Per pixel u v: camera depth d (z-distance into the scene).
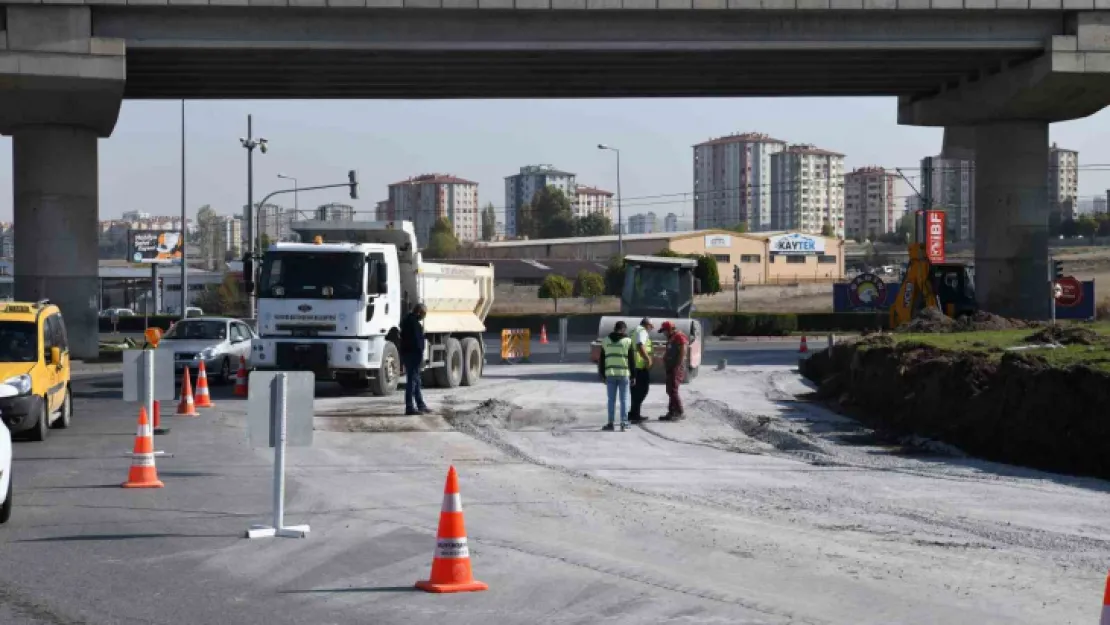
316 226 27.55
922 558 10.47
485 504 13.18
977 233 46.38
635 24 36.88
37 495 13.70
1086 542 11.30
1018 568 10.07
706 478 15.69
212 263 167.38
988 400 18.30
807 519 12.51
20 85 35.25
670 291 32.59
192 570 9.90
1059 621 8.35
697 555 10.53
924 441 18.97
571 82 42.53
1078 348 22.08
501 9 35.81
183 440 18.95
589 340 62.06
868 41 37.69
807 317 66.19
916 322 36.19
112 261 147.50
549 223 175.00
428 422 21.67
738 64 39.88
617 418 22.84
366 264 25.56
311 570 9.89
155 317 67.25
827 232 182.88
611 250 114.44
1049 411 16.86
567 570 9.86
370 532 11.52
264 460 16.78
